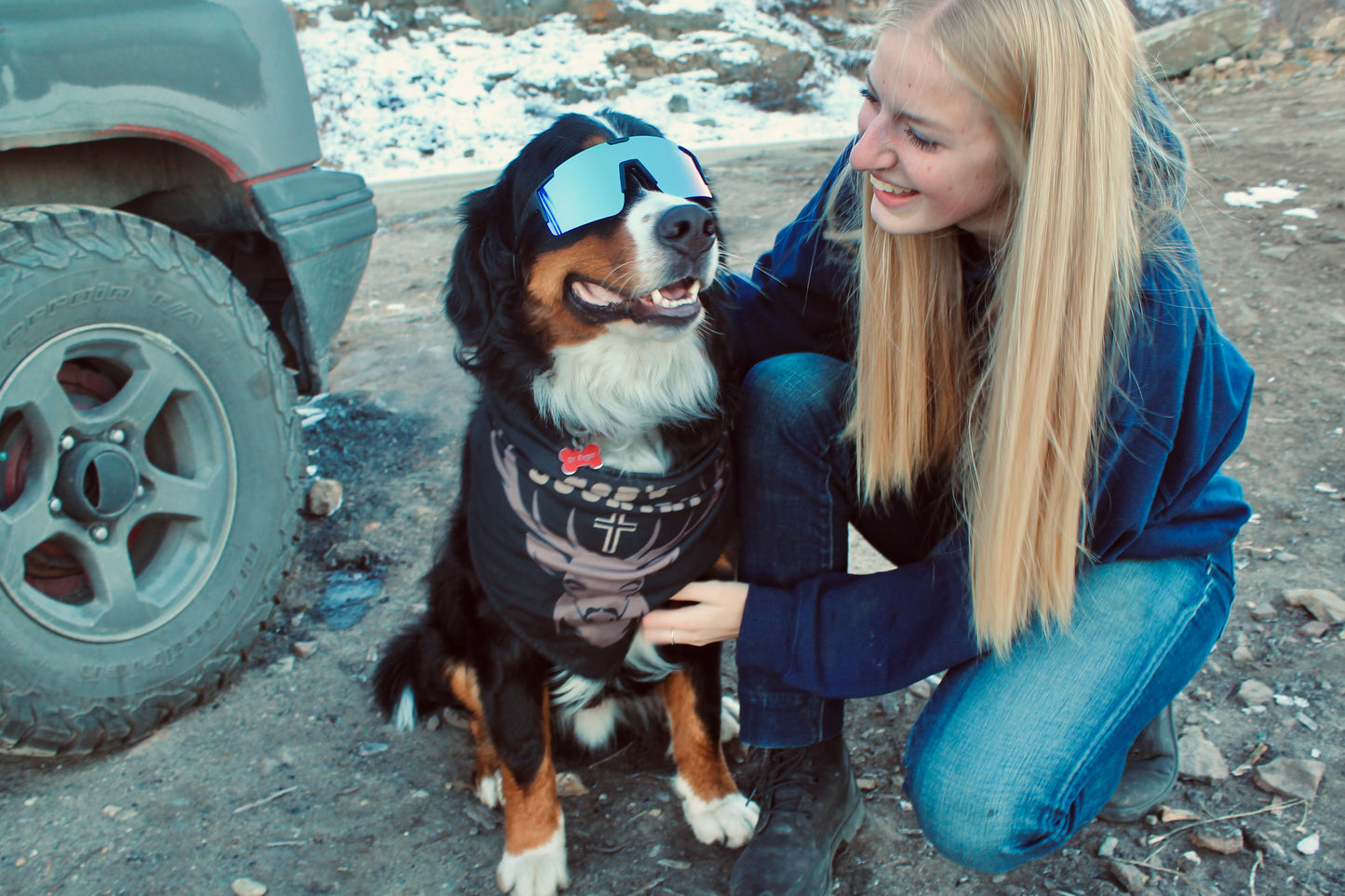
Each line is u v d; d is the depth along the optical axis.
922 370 1.67
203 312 2.23
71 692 2.02
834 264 1.89
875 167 1.47
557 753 2.22
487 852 1.93
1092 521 1.55
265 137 2.52
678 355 1.87
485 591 1.85
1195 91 8.20
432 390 3.93
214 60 2.36
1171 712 1.91
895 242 1.59
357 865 1.88
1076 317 1.38
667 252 1.75
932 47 1.33
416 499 3.23
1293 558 2.52
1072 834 1.66
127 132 2.20
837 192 1.79
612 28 13.23
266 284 3.09
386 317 4.84
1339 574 2.43
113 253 2.05
